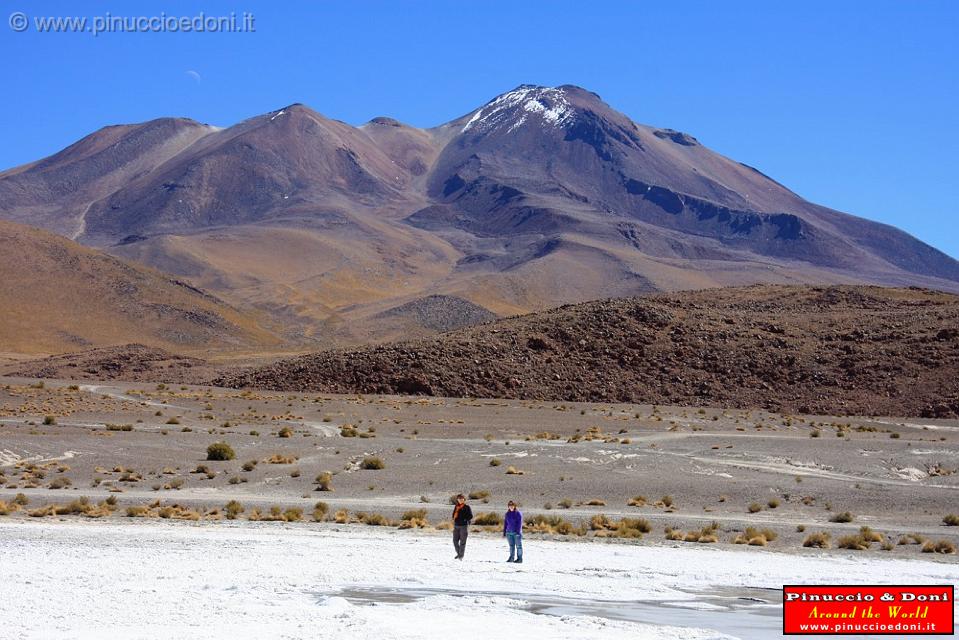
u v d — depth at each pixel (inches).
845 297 5433.1
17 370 5634.8
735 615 703.7
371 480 1865.2
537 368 4254.4
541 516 1424.7
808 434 2901.1
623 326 4621.1
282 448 2367.1
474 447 2396.7
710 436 2746.1
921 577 933.8
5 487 1711.4
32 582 738.8
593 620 638.5
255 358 7101.4
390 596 735.1
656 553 1114.7
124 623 587.2
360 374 4178.2
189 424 2906.0
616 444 2511.1
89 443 2294.5
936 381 3818.9
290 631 566.6
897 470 2110.0
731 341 4466.0
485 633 586.2
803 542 1272.1
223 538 1131.3
